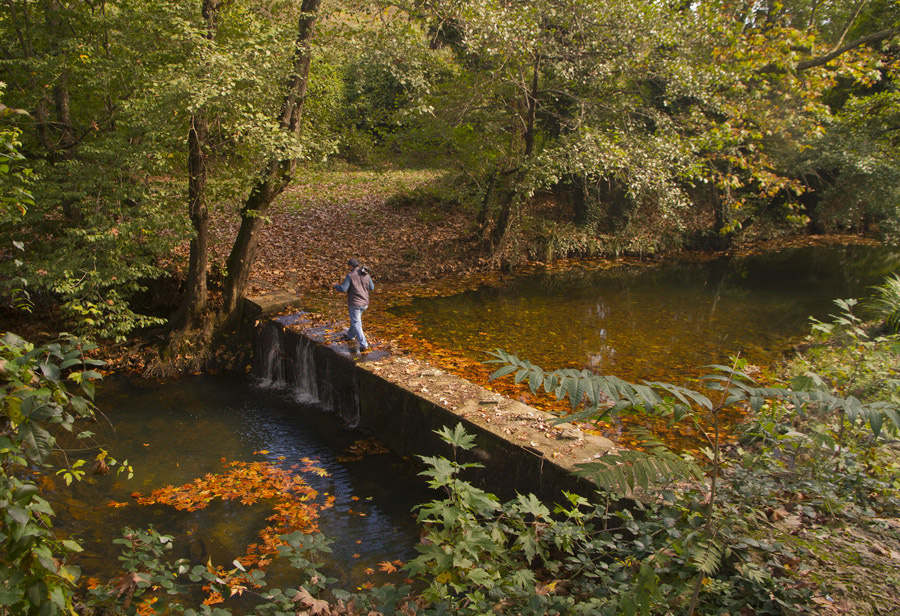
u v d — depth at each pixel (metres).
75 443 7.75
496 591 3.02
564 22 13.66
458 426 3.16
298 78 10.35
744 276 16.45
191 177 9.95
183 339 10.88
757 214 21.19
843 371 6.34
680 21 13.62
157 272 9.83
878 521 4.01
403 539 5.80
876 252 19.09
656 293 14.61
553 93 15.23
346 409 8.99
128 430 8.30
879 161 15.36
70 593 2.38
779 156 16.31
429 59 12.85
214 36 9.35
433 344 10.41
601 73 13.57
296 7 10.55
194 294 10.93
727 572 3.58
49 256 8.84
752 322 11.98
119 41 9.06
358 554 5.52
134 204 9.66
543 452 5.84
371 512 6.32
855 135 15.89
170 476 7.02
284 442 8.09
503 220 17.09
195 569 3.81
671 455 2.83
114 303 9.92
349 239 17.62
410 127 15.26
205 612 3.43
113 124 10.03
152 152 8.77
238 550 5.54
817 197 19.88
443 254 17.16
